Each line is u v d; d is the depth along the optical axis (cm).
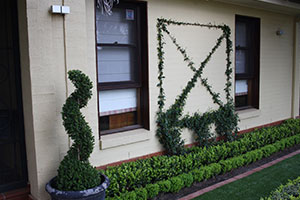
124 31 508
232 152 600
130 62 521
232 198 448
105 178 365
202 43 610
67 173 336
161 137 546
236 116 675
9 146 404
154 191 441
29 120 384
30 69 361
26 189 408
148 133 523
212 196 455
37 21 362
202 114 621
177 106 566
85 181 336
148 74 523
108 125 505
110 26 491
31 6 357
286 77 866
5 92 397
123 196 409
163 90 546
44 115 374
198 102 613
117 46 500
